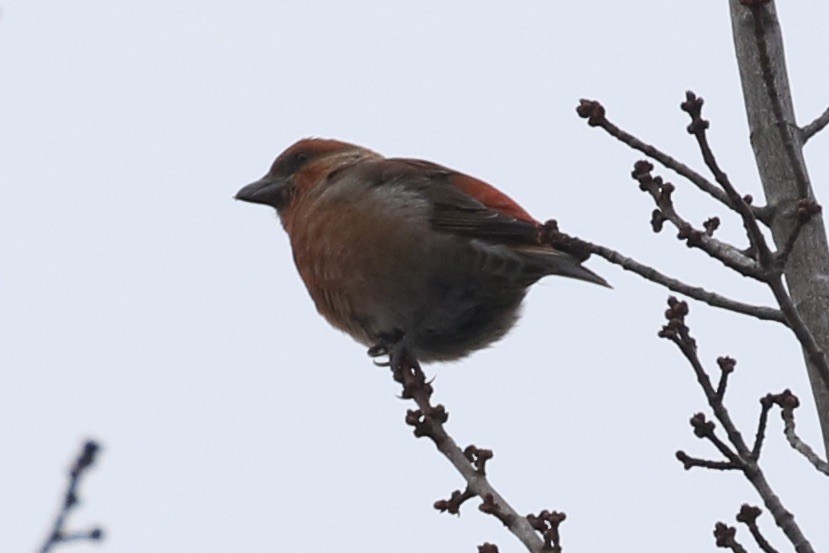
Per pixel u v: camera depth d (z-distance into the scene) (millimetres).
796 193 10375
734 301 8953
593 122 9234
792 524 8711
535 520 8422
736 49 10961
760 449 8891
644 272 9062
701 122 8398
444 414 9664
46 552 5422
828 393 9789
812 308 10094
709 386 8961
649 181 9125
